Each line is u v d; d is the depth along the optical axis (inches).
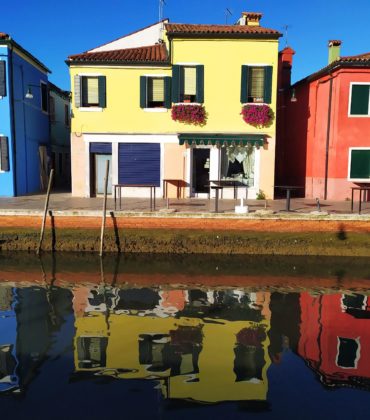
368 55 706.2
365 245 495.5
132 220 504.1
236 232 501.4
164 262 471.2
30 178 785.6
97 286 387.5
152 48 775.1
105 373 227.0
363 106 684.7
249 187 699.4
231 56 671.8
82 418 188.1
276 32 661.3
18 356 246.5
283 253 499.8
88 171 697.0
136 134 691.4
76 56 676.1
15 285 388.8
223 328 291.1
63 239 510.0
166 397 204.1
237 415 190.7
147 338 273.0
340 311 326.0
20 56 735.7
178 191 700.0
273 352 254.4
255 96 686.5
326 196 715.4
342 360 245.1
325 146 720.3
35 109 816.3
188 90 683.4
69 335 276.4
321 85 736.3
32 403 200.2
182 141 675.4
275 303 344.2
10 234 510.6
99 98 685.9
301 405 199.6
